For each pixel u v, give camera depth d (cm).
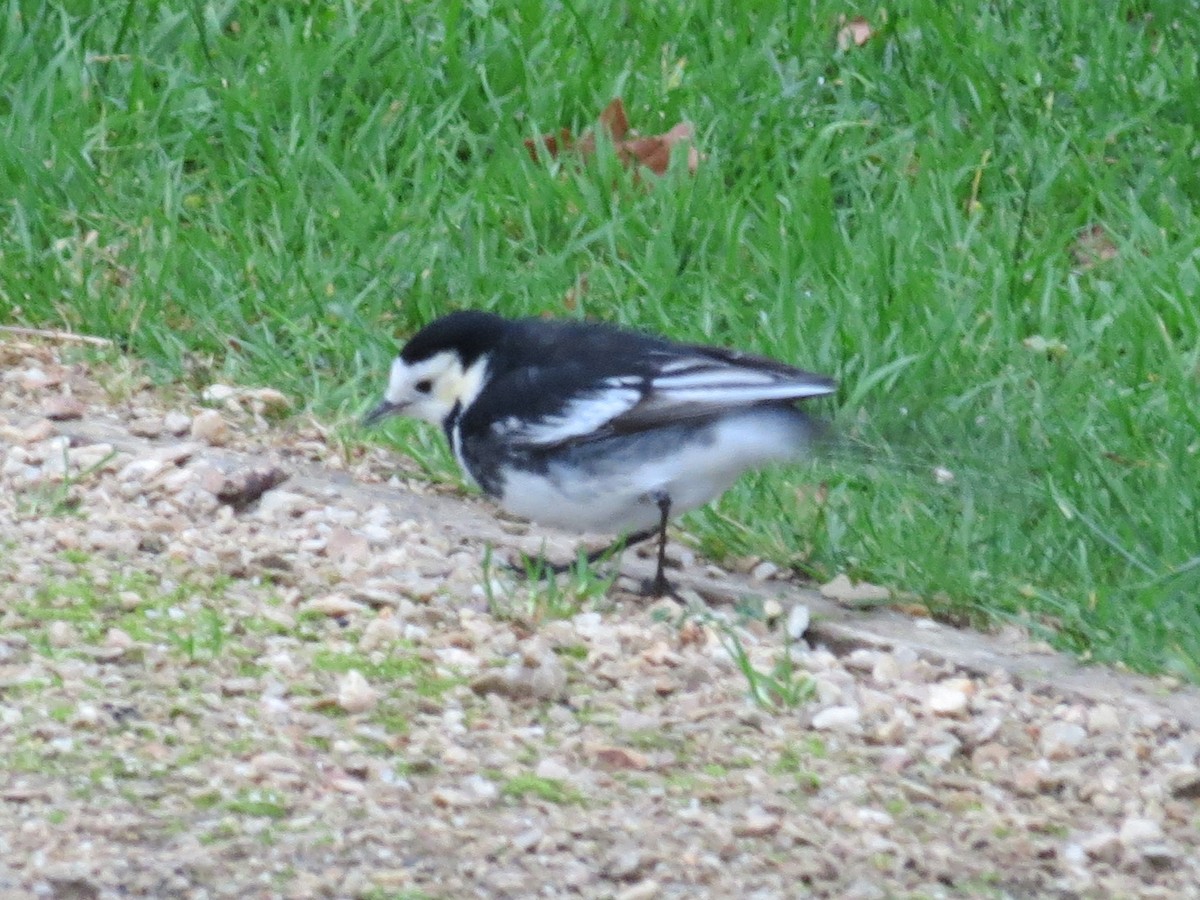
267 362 1245
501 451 1030
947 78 1542
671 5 1579
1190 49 1553
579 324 1073
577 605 1015
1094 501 1111
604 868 777
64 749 829
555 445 1017
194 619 955
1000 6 1622
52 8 1511
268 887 746
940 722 935
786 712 929
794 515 1122
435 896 748
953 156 1463
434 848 782
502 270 1335
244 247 1323
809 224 1362
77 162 1370
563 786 841
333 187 1395
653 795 838
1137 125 1510
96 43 1502
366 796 816
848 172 1462
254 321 1296
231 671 909
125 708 866
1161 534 1089
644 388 1009
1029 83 1538
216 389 1218
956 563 1071
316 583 1010
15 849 755
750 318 1302
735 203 1388
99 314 1265
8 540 1020
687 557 1111
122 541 1027
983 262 1359
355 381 1227
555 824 807
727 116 1486
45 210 1344
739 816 827
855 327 1264
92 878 739
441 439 1188
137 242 1323
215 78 1466
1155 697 973
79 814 781
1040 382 1235
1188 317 1293
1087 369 1255
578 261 1362
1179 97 1530
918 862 801
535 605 998
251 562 1018
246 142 1428
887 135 1507
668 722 908
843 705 938
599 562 1054
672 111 1490
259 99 1440
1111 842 822
